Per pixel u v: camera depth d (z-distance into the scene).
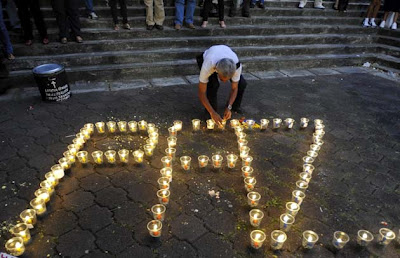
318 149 4.16
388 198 3.42
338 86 6.74
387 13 9.10
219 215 3.07
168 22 7.59
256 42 7.95
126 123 4.75
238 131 4.35
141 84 6.27
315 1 9.38
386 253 2.72
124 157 3.72
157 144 4.26
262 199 3.30
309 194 3.42
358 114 5.45
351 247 2.77
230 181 3.56
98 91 5.84
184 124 4.80
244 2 8.12
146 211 3.09
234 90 4.36
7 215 2.98
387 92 6.51
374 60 8.46
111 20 7.07
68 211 3.05
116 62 6.59
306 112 5.43
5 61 5.83
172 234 2.83
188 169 3.67
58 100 5.32
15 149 4.00
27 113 4.93
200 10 8.05
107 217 3.00
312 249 2.72
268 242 2.78
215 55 3.79
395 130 4.95
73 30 6.40
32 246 2.66
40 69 5.10
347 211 3.20
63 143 4.18
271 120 5.07
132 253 2.63
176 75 6.82
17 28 6.36
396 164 4.05
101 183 3.46
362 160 4.11
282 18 8.62
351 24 9.45
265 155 4.11
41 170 3.63
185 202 3.22
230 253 2.66
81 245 2.69
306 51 8.17
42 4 6.97
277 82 6.80
